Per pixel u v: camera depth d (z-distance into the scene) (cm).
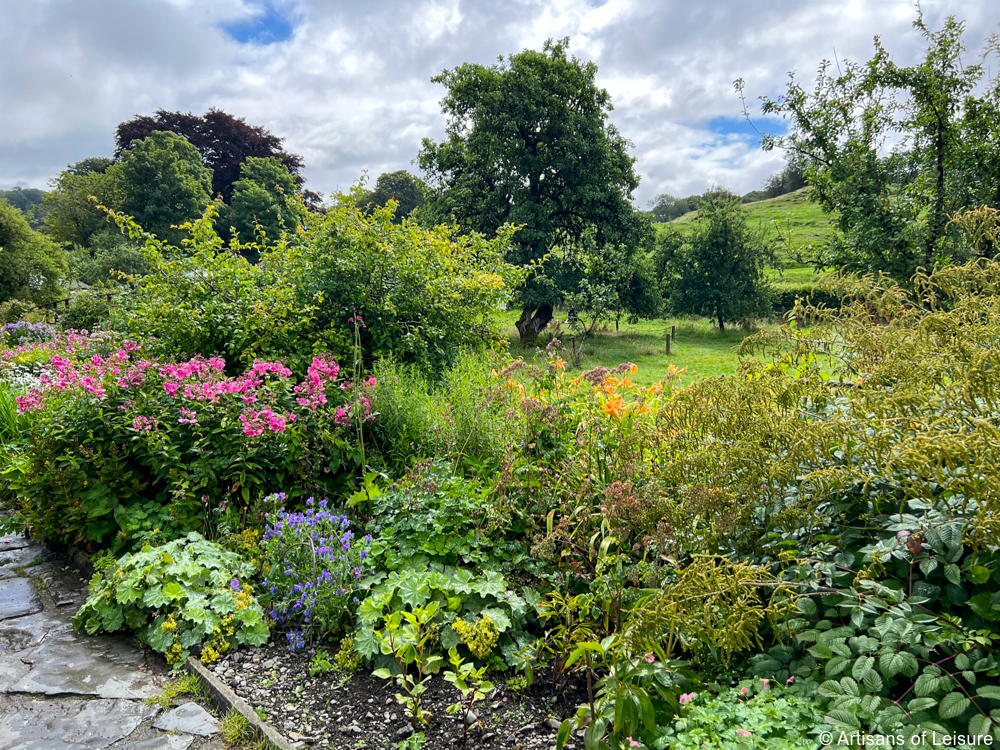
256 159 4741
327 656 323
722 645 235
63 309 1845
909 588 234
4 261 2438
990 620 217
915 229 1039
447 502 383
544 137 2427
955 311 319
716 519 293
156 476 462
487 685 273
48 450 452
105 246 3697
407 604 333
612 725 241
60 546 479
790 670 242
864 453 260
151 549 385
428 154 2578
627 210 2561
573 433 447
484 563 365
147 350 644
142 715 282
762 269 2748
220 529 425
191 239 743
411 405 555
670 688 250
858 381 330
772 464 283
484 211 2536
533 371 530
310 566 361
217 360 529
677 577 308
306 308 688
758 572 232
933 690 197
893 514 262
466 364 679
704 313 2742
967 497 218
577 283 2348
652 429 373
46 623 370
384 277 785
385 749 258
